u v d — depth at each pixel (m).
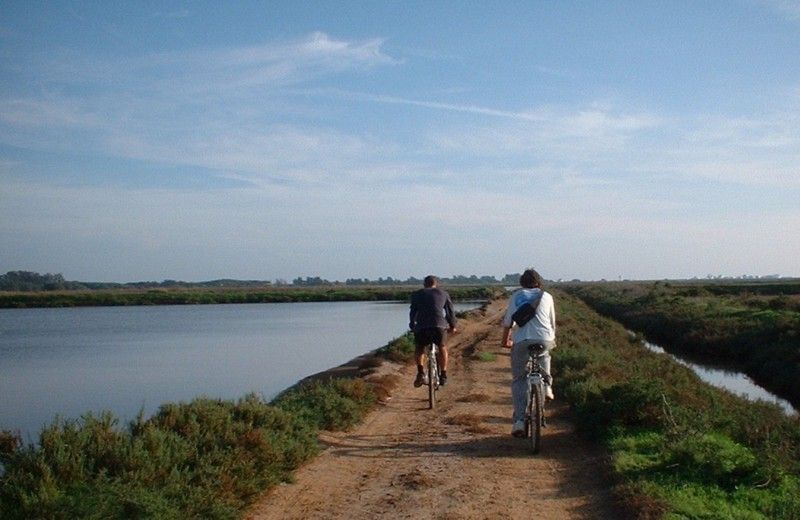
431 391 12.06
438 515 6.47
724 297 53.84
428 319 11.71
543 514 6.48
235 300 102.44
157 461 6.49
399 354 19.23
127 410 16.97
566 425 10.34
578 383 11.85
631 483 6.82
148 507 5.54
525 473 7.81
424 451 8.95
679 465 7.35
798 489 6.85
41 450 6.12
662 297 55.62
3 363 27.33
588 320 34.84
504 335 8.81
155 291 116.25
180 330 45.12
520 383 8.88
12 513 5.28
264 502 6.97
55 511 5.21
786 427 10.36
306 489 7.38
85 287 158.25
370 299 104.56
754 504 6.51
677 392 11.16
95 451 6.30
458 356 20.67
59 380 22.50
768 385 22.06
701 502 6.44
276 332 42.59
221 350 31.47
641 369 14.96
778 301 40.44
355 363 20.56
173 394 19.25
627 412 9.15
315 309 76.44
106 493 5.54
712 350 30.03
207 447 7.39
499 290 112.50
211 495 6.29
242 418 8.58
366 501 6.94
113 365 26.31
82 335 41.62
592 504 6.74
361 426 10.64
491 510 6.59
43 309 85.69
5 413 16.91
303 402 10.50
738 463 7.33
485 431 10.04
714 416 9.87
